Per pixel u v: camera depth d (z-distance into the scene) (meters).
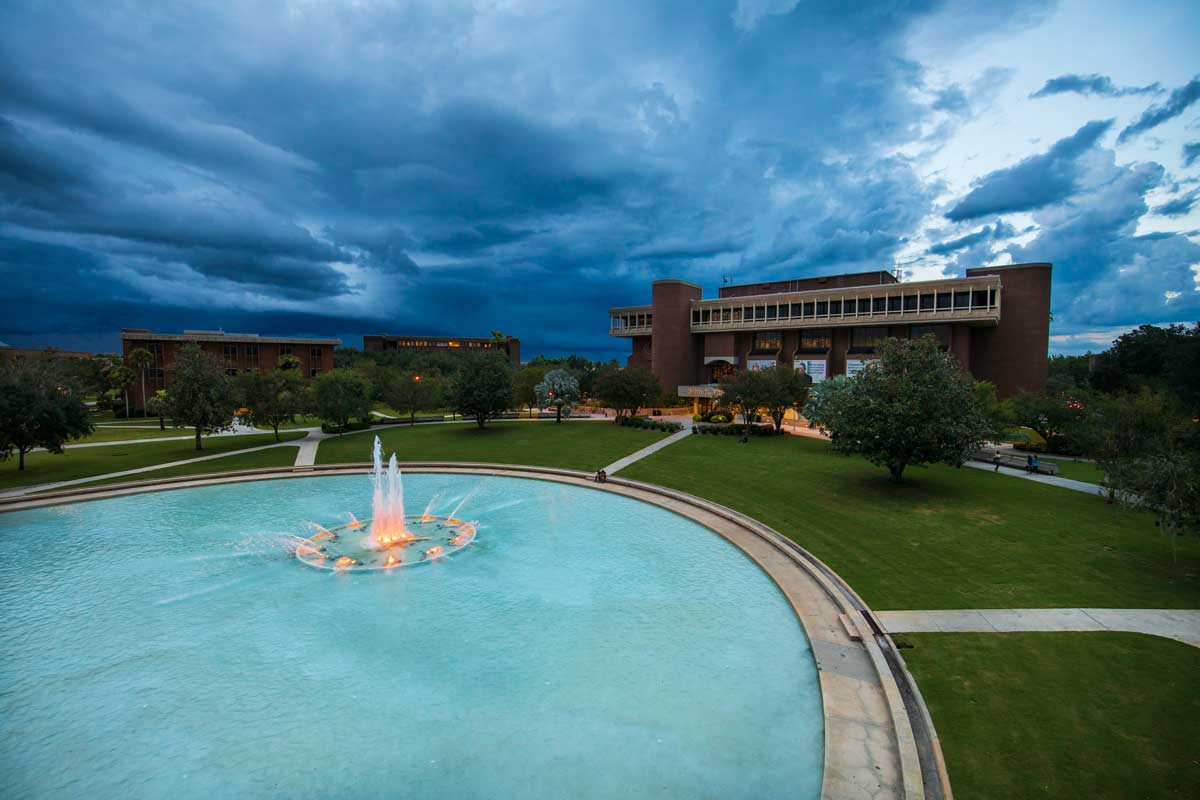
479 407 61.88
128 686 15.04
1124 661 14.56
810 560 23.23
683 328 87.25
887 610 18.25
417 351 191.75
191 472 42.97
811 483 35.62
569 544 26.31
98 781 11.66
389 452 51.25
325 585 21.58
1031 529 25.55
